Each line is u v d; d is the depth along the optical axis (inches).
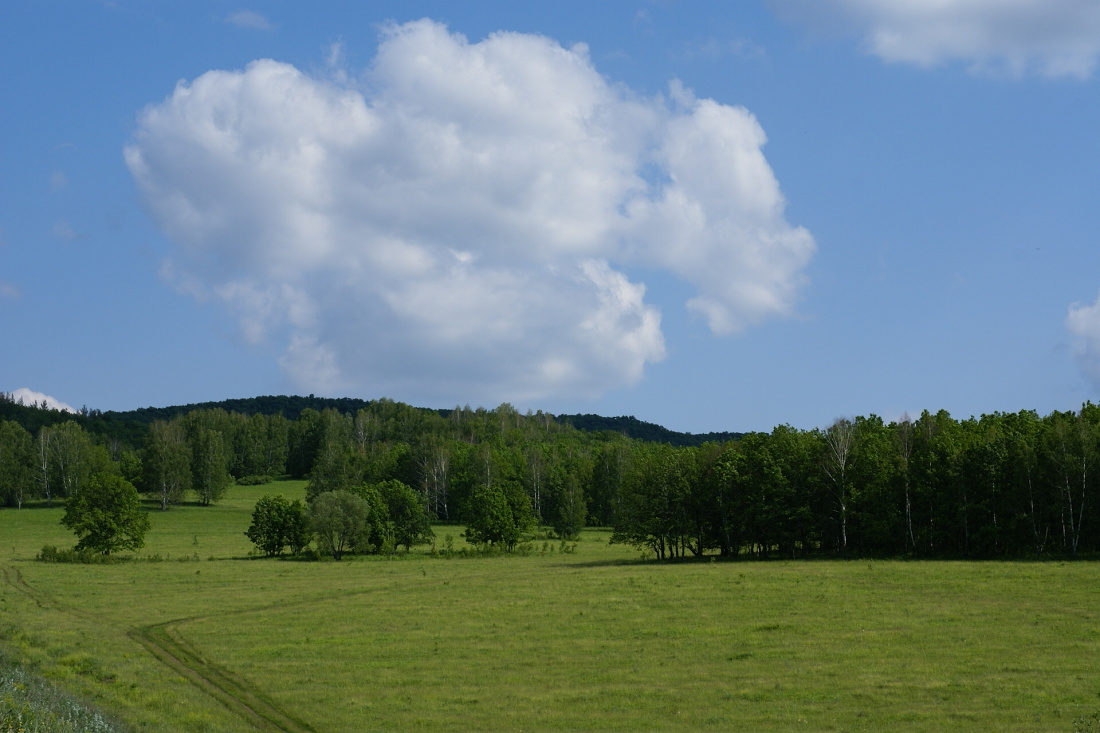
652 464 4210.1
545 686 1630.2
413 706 1507.1
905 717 1395.2
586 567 3688.5
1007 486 3656.5
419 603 2593.5
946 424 4217.5
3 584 3006.9
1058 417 3882.9
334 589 2950.3
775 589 2682.1
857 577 2923.2
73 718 1106.1
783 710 1450.5
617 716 1434.5
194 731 1305.4
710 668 1734.7
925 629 2038.6
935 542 3757.4
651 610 2369.6
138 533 4092.0
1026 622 2092.8
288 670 1769.2
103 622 2285.9
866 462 3905.0
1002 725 1339.8
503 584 2989.7
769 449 4190.5
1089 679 1579.7
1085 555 3390.7
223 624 2272.4
